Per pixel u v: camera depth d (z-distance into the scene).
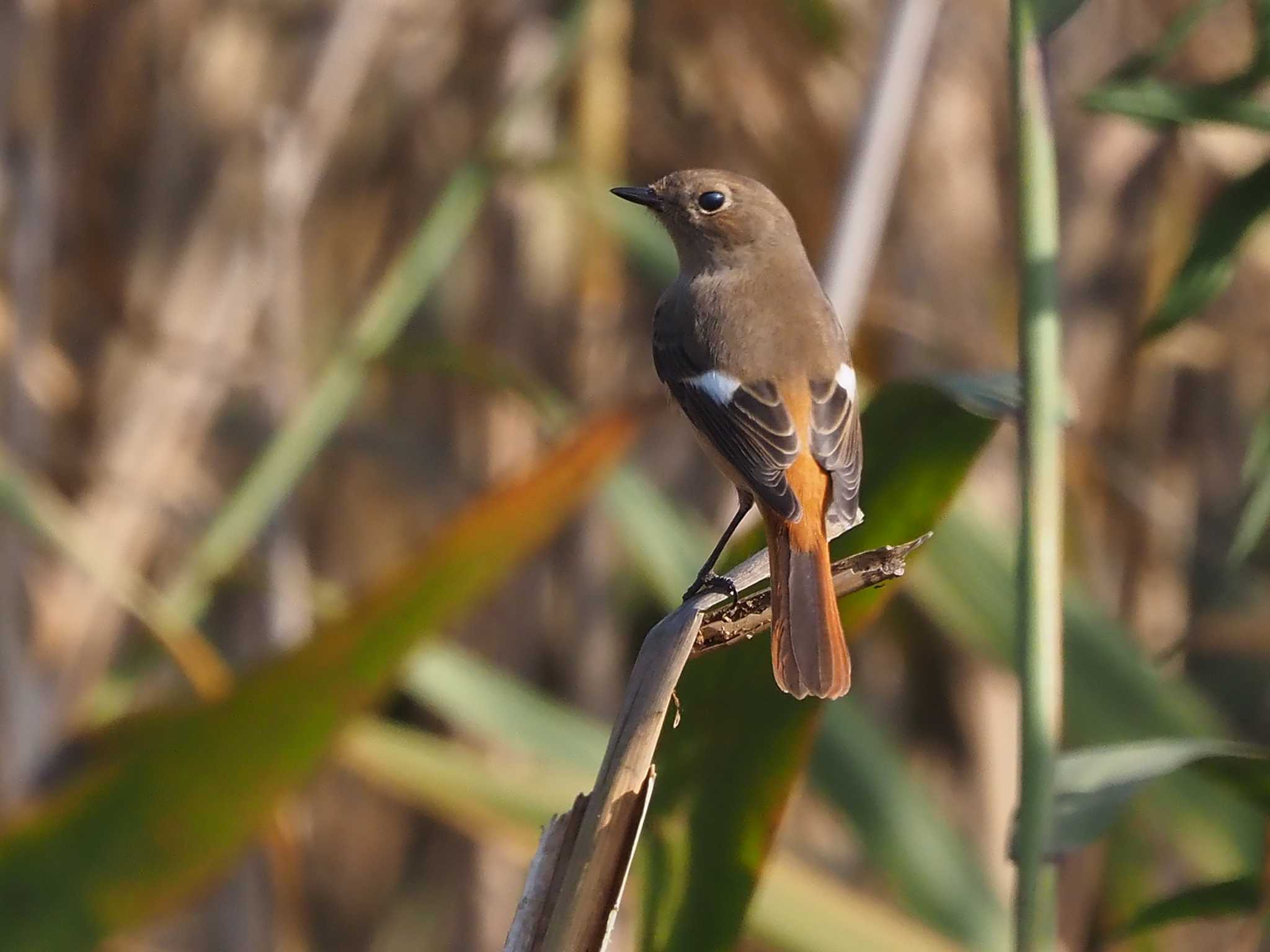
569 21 10.43
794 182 11.44
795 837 12.38
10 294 10.55
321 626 7.34
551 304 11.87
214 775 7.50
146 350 11.18
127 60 11.78
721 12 11.41
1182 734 9.22
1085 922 10.05
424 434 12.76
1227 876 8.83
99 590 10.15
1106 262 11.71
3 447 10.37
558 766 10.01
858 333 11.05
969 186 11.50
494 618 11.87
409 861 13.35
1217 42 11.66
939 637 11.77
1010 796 11.23
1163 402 12.27
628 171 12.11
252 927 10.53
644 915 6.17
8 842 7.45
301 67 11.46
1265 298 11.29
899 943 8.38
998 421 6.45
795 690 5.86
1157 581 12.05
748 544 7.50
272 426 11.08
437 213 10.19
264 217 11.05
